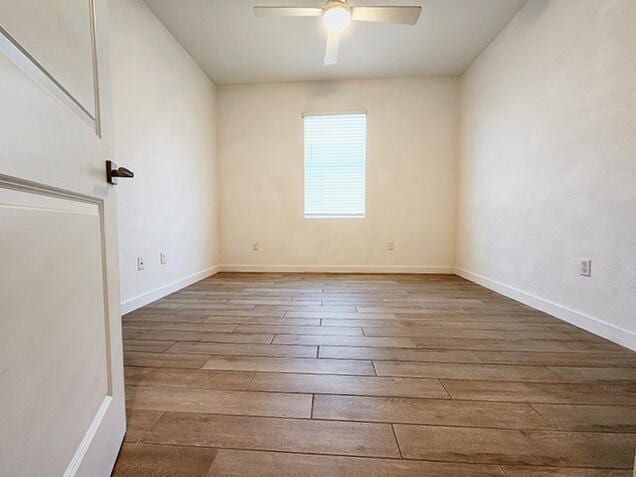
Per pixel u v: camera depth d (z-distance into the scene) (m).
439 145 3.81
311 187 3.98
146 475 0.79
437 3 2.41
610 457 0.85
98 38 0.81
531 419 1.01
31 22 0.52
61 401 0.58
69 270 0.63
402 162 3.86
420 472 0.80
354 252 3.99
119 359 0.89
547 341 1.69
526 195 2.45
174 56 2.89
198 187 3.45
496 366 1.40
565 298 2.04
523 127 2.48
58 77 0.60
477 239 3.27
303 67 3.48
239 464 0.82
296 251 4.04
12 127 0.46
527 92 2.42
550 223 2.17
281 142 3.95
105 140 0.83
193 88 3.30
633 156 1.58
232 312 2.24
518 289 2.55
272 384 1.24
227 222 4.05
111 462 0.80
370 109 3.82
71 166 0.64
